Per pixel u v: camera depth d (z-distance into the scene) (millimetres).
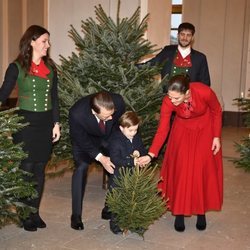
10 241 3561
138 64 4680
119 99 3729
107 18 4766
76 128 3590
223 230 3961
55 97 3768
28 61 3488
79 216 3873
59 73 4621
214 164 3814
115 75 4473
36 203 3760
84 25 5398
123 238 3701
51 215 4250
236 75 11258
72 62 4730
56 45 6508
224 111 11391
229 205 4727
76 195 3836
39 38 3477
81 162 3787
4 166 2971
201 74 4973
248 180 5867
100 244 3562
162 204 3588
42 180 3752
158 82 4555
